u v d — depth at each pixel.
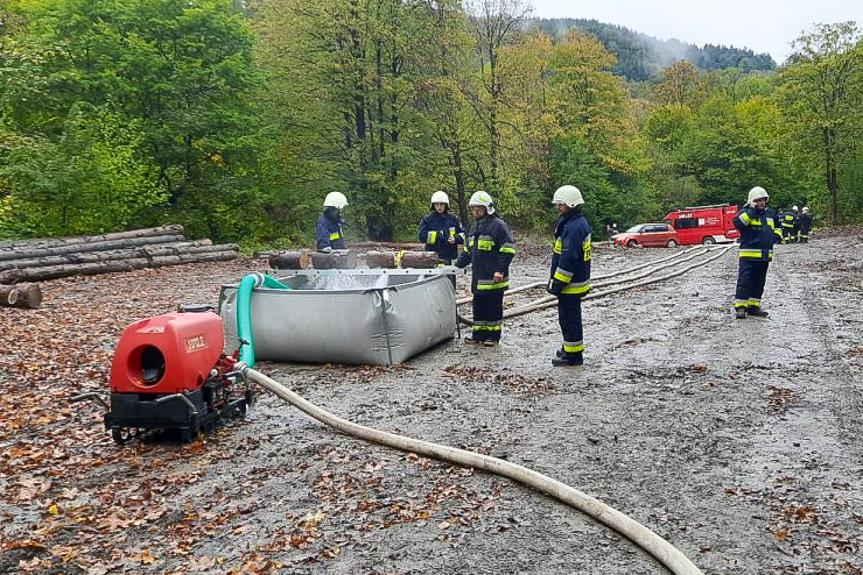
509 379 7.14
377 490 4.45
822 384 6.78
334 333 7.64
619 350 8.49
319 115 27.50
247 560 3.62
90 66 22.89
